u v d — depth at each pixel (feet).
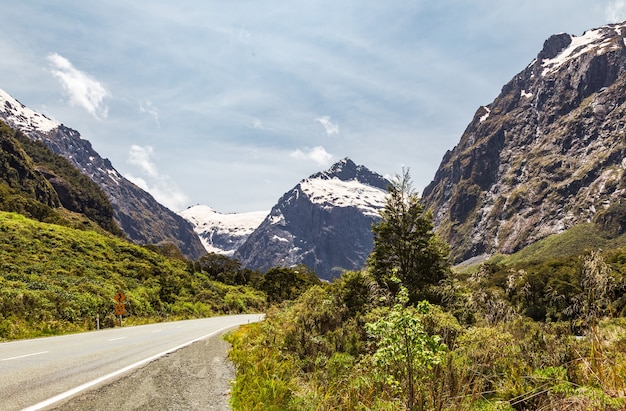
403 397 20.34
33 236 157.69
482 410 20.45
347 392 23.76
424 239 81.51
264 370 30.48
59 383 25.45
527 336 25.85
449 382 20.70
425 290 69.26
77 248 166.30
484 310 28.89
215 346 51.57
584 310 17.66
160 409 20.84
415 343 19.02
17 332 63.10
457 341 27.89
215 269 373.20
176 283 188.55
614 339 18.78
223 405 22.53
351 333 42.16
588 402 17.25
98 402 21.43
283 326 54.29
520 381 22.26
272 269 301.63
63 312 84.33
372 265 83.25
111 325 94.94
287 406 23.06
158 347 48.80
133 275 166.20
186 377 30.12
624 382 16.12
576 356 21.76
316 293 66.28
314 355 38.52
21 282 96.43
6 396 21.59
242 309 218.18
